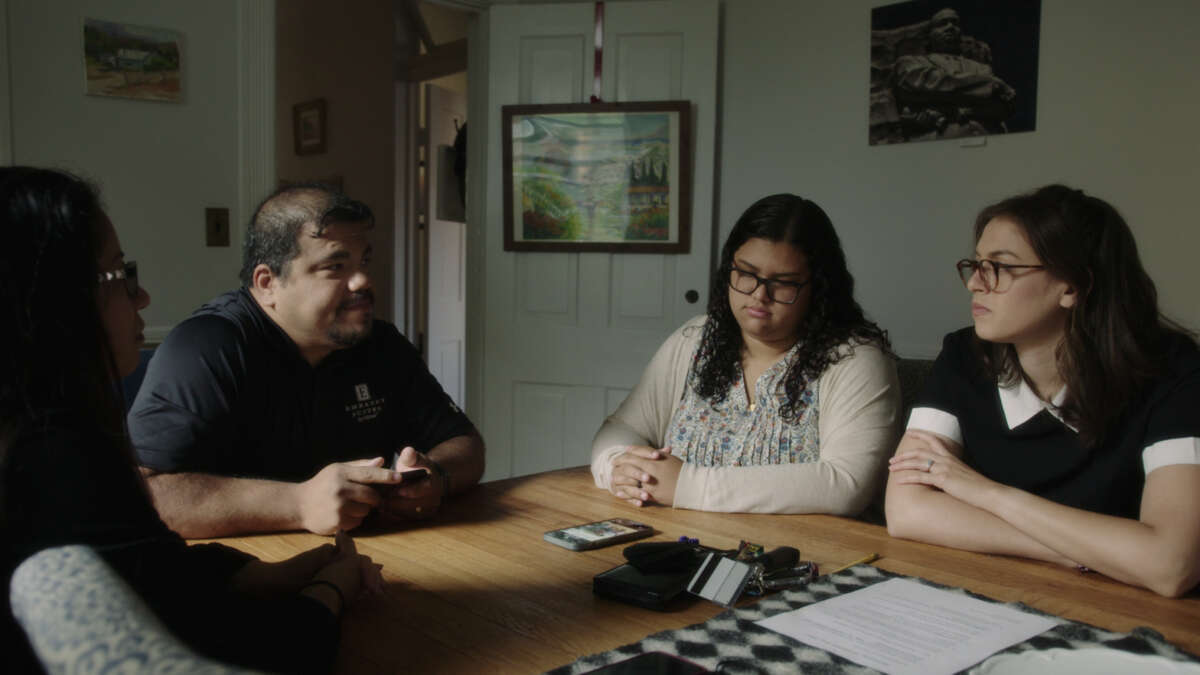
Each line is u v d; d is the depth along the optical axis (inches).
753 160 141.0
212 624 28.4
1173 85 101.8
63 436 25.2
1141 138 104.5
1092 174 108.7
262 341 58.1
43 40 89.7
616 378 141.9
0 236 26.1
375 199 181.3
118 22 93.8
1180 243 102.2
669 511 57.1
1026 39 112.7
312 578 39.5
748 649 33.3
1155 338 50.7
